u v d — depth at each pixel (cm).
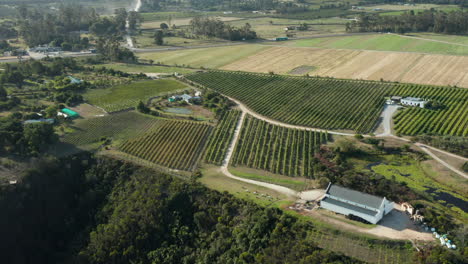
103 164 16488
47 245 13900
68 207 15112
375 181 14550
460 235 11331
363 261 10838
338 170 15588
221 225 12775
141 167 16112
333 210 12750
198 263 11806
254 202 13538
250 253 11600
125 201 14412
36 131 16812
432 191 14250
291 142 18338
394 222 12200
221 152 17450
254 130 19688
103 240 12875
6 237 13088
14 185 14100
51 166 15362
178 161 16600
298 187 14525
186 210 13938
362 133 19300
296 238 11712
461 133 18650
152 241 13088
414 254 10856
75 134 18925
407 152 17162
